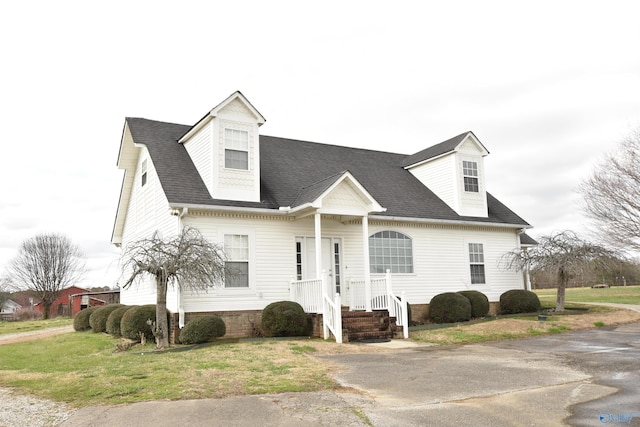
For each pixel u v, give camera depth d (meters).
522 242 22.62
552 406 6.54
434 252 19.70
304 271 16.62
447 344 13.54
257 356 11.09
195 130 16.70
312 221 17.03
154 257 13.06
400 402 6.89
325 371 9.31
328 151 22.05
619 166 30.08
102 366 10.45
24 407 7.01
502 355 11.10
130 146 19.28
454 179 20.84
